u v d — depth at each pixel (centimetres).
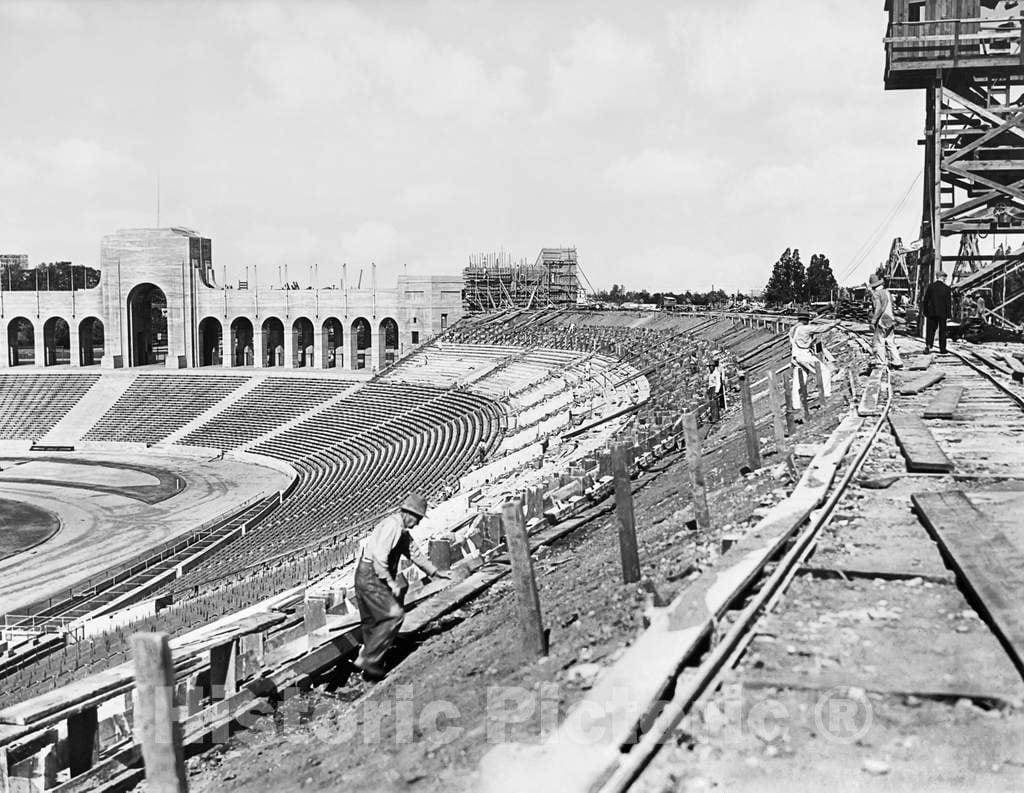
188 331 11869
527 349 9119
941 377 2750
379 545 1296
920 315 4397
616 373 6391
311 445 8838
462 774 757
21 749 1154
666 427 3039
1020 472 1541
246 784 966
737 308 8531
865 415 2153
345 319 11538
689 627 870
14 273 18225
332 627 1411
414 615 1461
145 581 4728
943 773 645
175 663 1333
